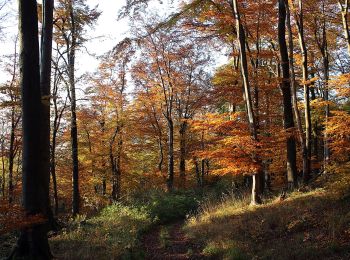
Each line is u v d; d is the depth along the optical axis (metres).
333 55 31.05
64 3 20.41
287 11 18.45
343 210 11.41
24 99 9.46
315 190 15.17
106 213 19.09
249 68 21.14
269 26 20.75
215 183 34.31
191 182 37.94
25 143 9.41
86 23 20.86
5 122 27.06
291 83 18.31
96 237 12.81
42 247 9.31
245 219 13.55
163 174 34.59
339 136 16.89
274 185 27.25
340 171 12.62
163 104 34.00
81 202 31.67
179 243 13.45
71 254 10.25
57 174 31.31
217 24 18.84
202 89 32.44
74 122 21.84
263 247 10.50
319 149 34.56
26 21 9.52
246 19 20.33
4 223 8.50
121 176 34.56
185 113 33.53
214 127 16.55
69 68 20.88
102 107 31.89
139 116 33.56
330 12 21.77
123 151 34.41
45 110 13.54
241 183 28.67
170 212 20.61
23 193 9.36
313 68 27.02
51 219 14.48
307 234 10.48
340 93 16.81
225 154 15.64
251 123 15.77
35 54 9.59
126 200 24.22
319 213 11.80
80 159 31.66
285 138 16.83
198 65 32.62
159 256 11.87
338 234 9.89
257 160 15.64
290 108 18.14
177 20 14.82
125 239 12.95
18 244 9.27
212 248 11.25
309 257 9.17
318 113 26.95
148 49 30.77
